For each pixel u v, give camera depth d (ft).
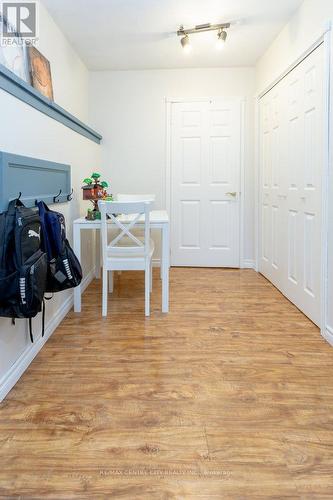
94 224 9.53
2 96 5.79
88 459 4.37
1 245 5.17
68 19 9.62
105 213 8.95
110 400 5.59
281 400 5.58
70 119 10.04
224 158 14.39
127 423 5.04
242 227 14.60
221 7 9.23
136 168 14.56
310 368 6.56
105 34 10.68
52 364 6.73
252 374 6.36
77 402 5.54
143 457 4.41
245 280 12.82
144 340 7.78
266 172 12.68
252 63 13.53
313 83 8.31
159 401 5.57
